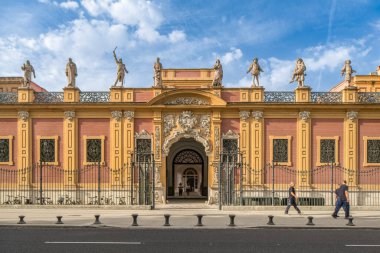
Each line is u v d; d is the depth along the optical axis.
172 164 39.34
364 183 30.84
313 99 31.41
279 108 31.16
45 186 30.94
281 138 31.14
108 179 31.00
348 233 17.64
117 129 31.25
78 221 20.38
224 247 14.27
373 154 30.97
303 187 30.72
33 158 31.22
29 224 19.20
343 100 31.16
